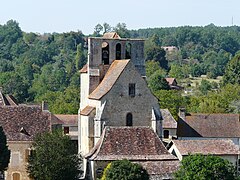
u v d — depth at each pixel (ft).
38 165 394.73
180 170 370.32
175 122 566.77
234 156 441.27
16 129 447.42
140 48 474.49
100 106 440.45
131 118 447.42
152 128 431.02
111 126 433.07
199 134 562.25
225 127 570.87
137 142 413.18
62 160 394.11
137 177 368.07
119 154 405.18
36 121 456.04
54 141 398.01
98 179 385.50
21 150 440.86
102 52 463.42
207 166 363.35
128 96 445.78
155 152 410.31
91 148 448.24
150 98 451.12
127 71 446.19
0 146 405.18
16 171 439.22
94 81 459.73
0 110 459.73
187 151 434.71
